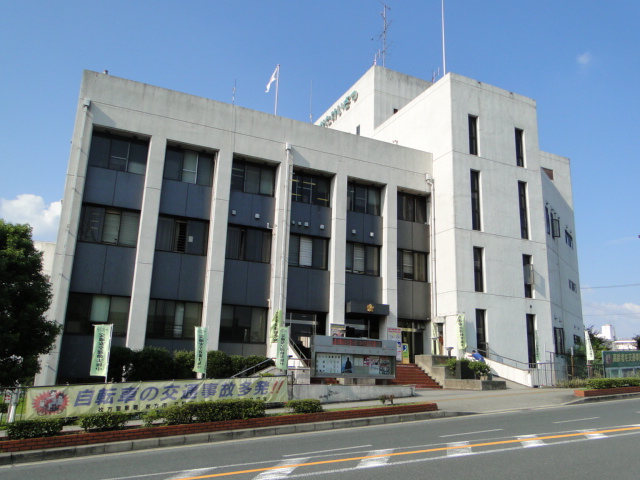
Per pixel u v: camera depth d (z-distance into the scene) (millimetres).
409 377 26797
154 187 25109
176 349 24625
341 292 28938
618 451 10828
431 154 33562
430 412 17125
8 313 16844
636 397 22609
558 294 39656
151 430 13047
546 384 28734
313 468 9695
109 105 24703
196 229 26422
